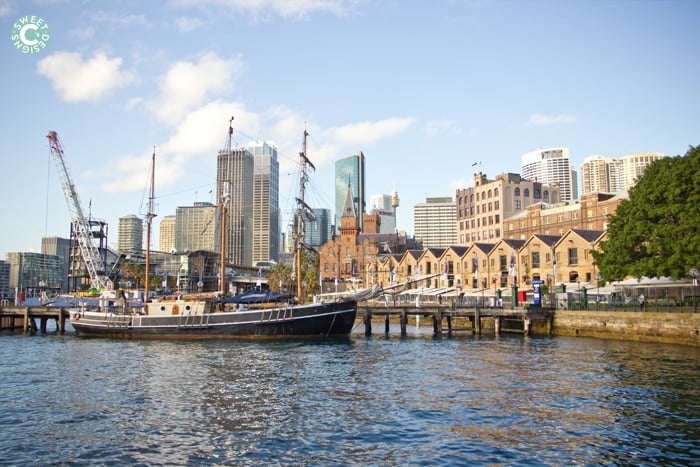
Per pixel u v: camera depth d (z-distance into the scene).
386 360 48.81
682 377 37.28
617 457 21.69
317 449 23.28
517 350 54.16
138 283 163.25
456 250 124.31
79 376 41.62
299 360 49.62
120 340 71.19
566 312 69.88
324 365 46.31
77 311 80.06
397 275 138.88
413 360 48.47
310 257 167.88
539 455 22.02
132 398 33.53
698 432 24.75
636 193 65.50
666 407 29.12
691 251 57.00
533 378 38.03
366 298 74.56
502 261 110.44
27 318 87.31
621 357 47.12
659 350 51.41
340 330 71.38
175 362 48.94
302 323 69.56
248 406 31.22
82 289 149.00
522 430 25.47
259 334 69.69
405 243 189.12
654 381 36.00
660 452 22.20
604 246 69.38
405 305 80.62
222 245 88.31
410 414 28.77
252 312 70.00
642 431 24.97
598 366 42.44
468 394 33.31
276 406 31.12
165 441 24.64
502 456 21.97
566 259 97.31
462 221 182.25
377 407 30.52
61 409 30.73
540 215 140.50
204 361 49.41
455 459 21.72
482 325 86.31
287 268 144.88
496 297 81.06
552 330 71.75
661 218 62.16
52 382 39.12
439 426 26.41
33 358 52.69
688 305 61.75
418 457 22.03
